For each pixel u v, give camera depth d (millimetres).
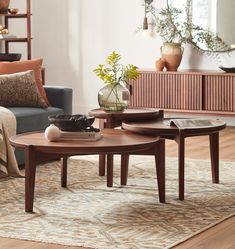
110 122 4906
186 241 3582
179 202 4359
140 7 7887
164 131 4461
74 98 8352
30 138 4309
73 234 3684
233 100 7133
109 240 3576
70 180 4973
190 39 7641
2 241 3584
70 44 8297
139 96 7582
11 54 7406
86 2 8164
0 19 7949
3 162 5004
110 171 4766
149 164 5570
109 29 8078
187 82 7320
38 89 5934
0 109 5234
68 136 4234
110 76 4953
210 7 7539
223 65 7578
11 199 4410
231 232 3746
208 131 4512
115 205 4285
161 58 7500
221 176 5117
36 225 3854
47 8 8352
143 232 3721
